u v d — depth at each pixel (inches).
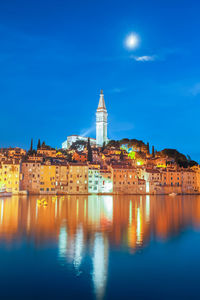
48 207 3245.6
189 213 2765.7
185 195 7593.5
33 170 6752.0
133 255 1234.6
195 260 1173.1
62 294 868.0
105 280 969.5
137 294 873.5
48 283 941.8
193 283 951.6
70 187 6909.5
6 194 5757.9
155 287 920.9
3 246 1359.5
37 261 1141.7
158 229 1824.6
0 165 6461.6
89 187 7037.4
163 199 5339.6
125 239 1518.2
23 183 6673.2
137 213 2743.6
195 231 1769.2
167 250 1311.5
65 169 6953.7
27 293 873.5
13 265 1097.4
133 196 6510.8
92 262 1135.0
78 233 1664.6
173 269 1072.2
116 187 7258.9
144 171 7815.0
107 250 1300.4
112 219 2278.5
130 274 1024.2
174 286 928.9
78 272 1035.3
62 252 1263.5
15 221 2105.1
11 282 950.4
